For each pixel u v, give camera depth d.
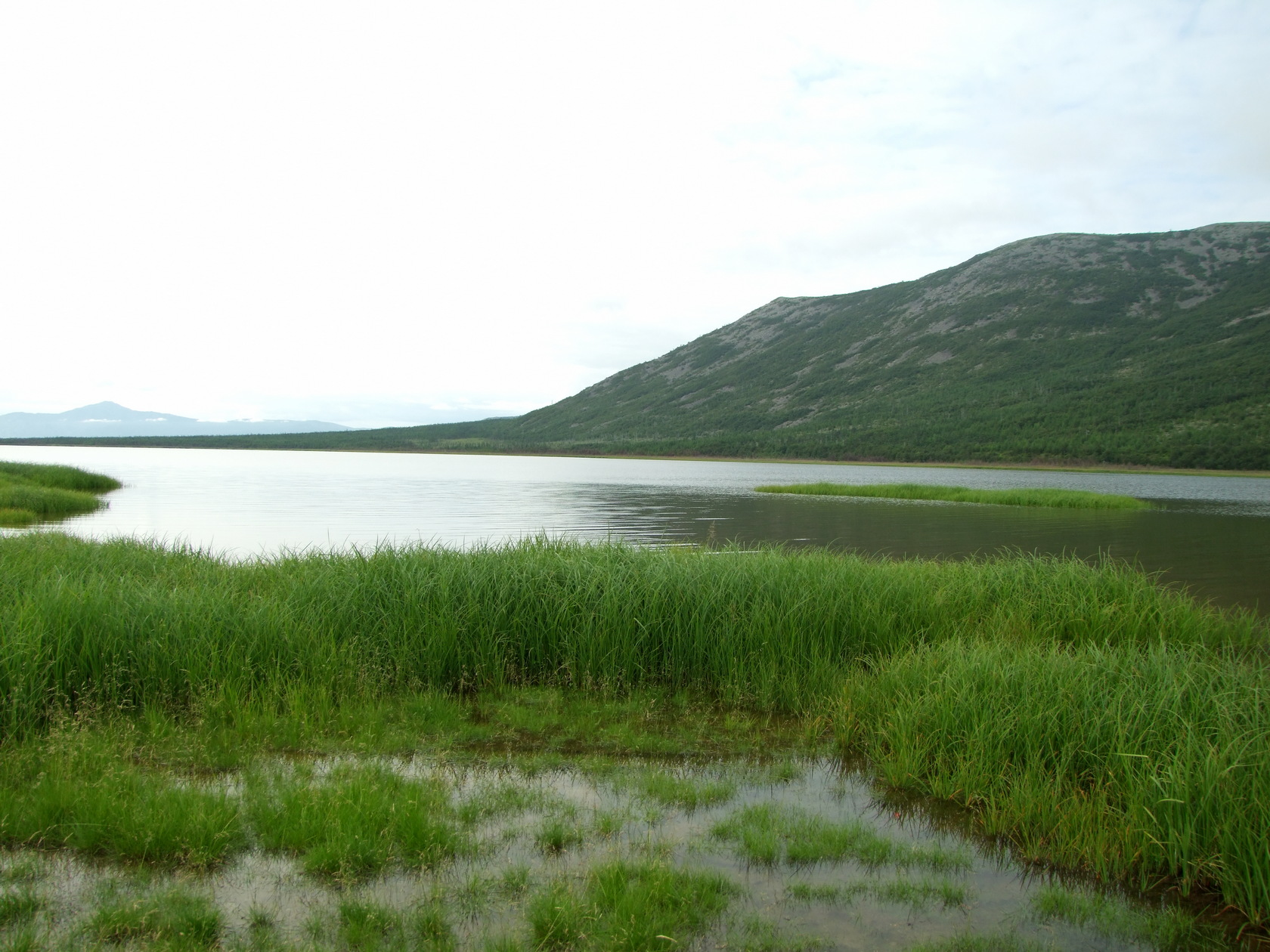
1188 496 51.91
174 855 4.48
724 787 5.74
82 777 5.31
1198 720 5.64
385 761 6.00
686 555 10.60
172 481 55.38
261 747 6.12
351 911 3.93
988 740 5.85
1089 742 5.71
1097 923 4.21
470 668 8.07
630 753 6.41
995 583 10.95
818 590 9.22
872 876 4.59
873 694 7.11
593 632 8.25
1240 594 15.88
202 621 7.52
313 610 8.41
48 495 30.98
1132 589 10.72
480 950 3.73
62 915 3.93
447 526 28.73
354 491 48.47
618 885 4.23
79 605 7.23
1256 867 4.24
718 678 8.13
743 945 3.87
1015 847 5.03
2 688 6.27
